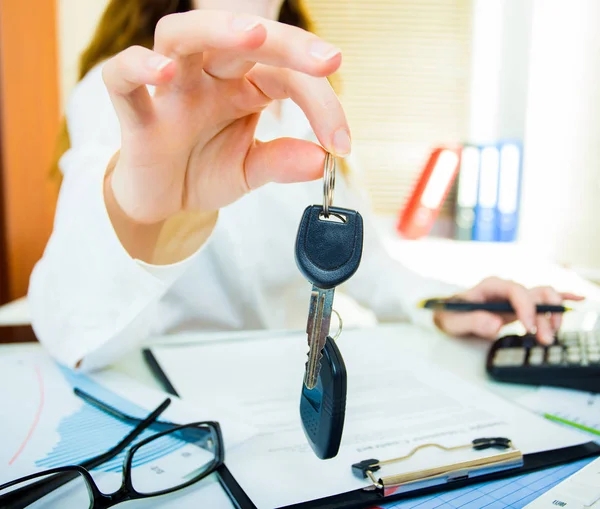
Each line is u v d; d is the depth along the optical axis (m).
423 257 1.48
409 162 1.97
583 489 0.32
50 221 1.63
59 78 1.75
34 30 1.54
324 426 0.32
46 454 0.38
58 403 0.47
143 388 0.50
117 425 0.43
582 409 0.47
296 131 0.92
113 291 0.49
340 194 1.03
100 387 0.50
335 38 1.93
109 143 0.74
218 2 0.94
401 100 1.95
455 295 0.73
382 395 0.48
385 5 1.90
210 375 0.54
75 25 1.77
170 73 0.32
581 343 0.58
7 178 1.38
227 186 0.44
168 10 1.05
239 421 0.43
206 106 0.39
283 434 0.41
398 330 0.74
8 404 0.46
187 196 0.45
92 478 0.33
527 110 1.74
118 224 0.47
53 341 0.54
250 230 0.92
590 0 1.40
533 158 1.66
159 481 0.34
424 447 0.38
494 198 1.70
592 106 1.37
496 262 1.41
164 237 0.49
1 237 1.38
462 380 0.53
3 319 0.81
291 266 0.97
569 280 1.17
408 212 1.76
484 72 1.91
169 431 0.37
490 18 1.87
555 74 1.56
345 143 0.36
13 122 1.41
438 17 1.90
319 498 0.32
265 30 0.30
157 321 0.87
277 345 0.65
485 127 1.93
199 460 0.37
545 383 0.53
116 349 0.53
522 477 0.35
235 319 0.94
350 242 0.34
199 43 0.33
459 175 1.75
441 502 0.33
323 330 0.33
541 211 1.60
